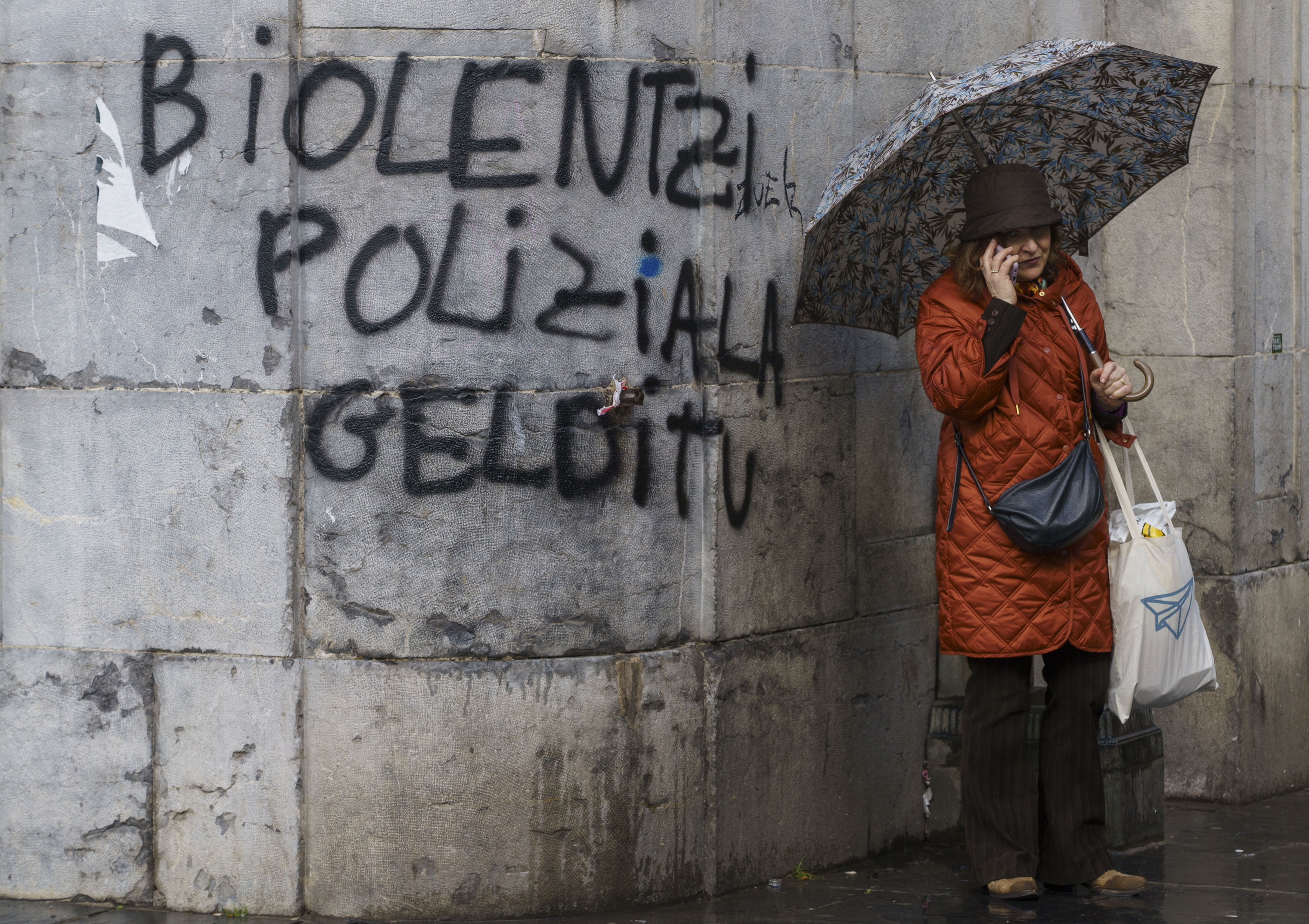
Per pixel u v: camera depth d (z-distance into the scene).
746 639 11.20
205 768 10.52
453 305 10.20
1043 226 10.30
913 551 12.73
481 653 10.29
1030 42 13.80
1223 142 13.72
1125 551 10.77
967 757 10.92
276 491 10.30
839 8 11.80
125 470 10.61
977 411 10.23
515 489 10.28
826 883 11.42
